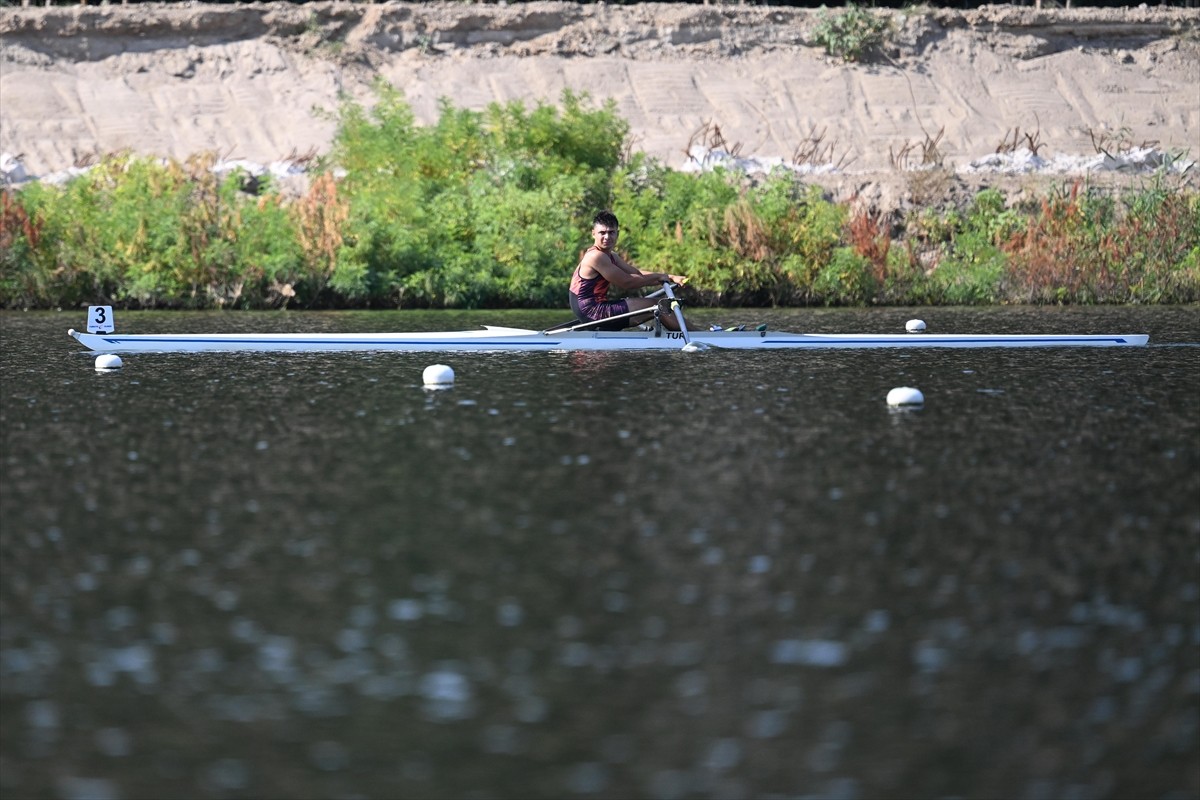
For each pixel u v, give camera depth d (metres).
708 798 17.45
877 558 26.86
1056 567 26.22
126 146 117.25
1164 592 24.73
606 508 30.80
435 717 19.73
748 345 61.12
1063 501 31.38
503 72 130.12
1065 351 60.75
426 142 97.31
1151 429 40.72
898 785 17.75
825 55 136.50
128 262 87.25
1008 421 42.16
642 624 23.25
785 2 151.50
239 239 87.50
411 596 24.72
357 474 34.41
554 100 127.56
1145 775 17.97
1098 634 22.69
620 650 22.09
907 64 137.12
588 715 19.77
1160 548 27.47
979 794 17.52
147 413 43.66
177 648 22.28
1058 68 139.38
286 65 126.69
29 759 18.53
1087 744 18.83
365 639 22.64
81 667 21.53
